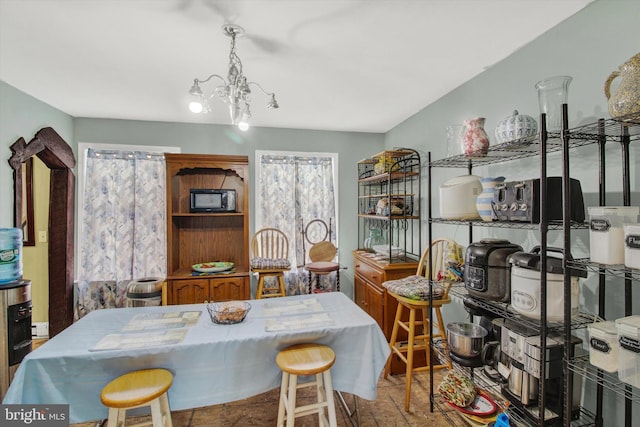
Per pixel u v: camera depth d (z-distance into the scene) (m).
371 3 1.55
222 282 3.27
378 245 3.51
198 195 3.37
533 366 1.44
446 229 2.76
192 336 1.63
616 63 1.47
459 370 2.02
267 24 1.72
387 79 2.46
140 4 1.55
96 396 1.49
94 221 3.45
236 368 1.61
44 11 1.60
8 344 2.17
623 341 1.12
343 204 4.08
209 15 1.64
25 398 1.39
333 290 4.00
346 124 3.76
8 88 2.54
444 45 1.96
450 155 2.14
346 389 1.79
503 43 1.94
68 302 3.29
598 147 1.54
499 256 1.62
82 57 2.10
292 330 1.71
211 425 1.98
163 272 3.58
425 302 2.14
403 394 2.31
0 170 2.47
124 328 1.74
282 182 3.90
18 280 2.33
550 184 1.41
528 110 1.94
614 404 1.48
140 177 3.53
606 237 1.19
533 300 1.40
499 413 1.78
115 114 3.36
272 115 3.40
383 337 1.83
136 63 2.19
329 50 2.01
